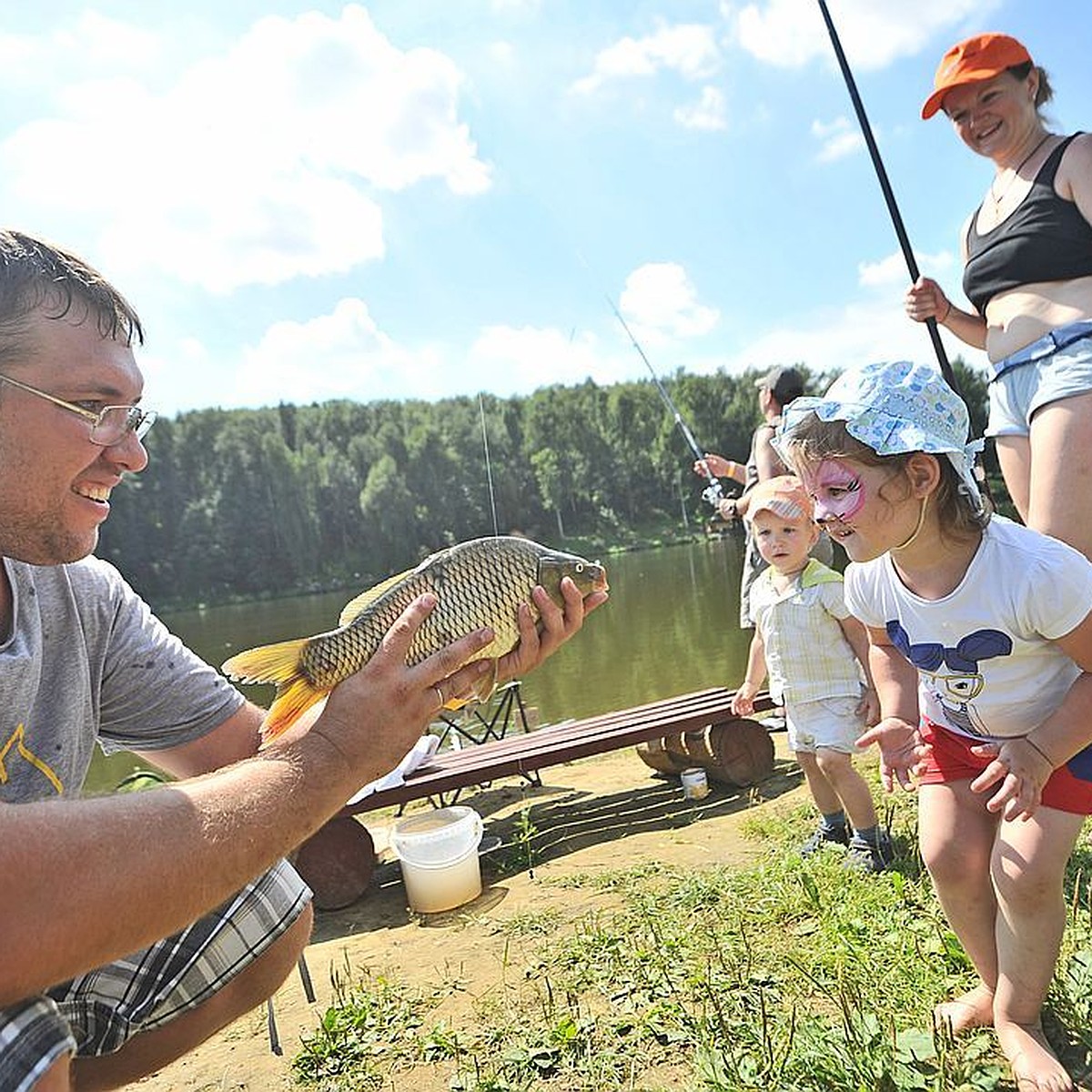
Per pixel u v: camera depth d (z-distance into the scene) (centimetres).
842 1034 245
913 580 266
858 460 254
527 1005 297
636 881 394
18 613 192
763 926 322
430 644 212
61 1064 139
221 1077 281
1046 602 239
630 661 1522
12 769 191
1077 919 284
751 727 538
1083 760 232
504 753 519
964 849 256
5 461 169
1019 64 359
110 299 179
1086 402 327
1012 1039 230
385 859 512
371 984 334
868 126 456
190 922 147
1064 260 344
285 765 162
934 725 273
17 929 127
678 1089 239
